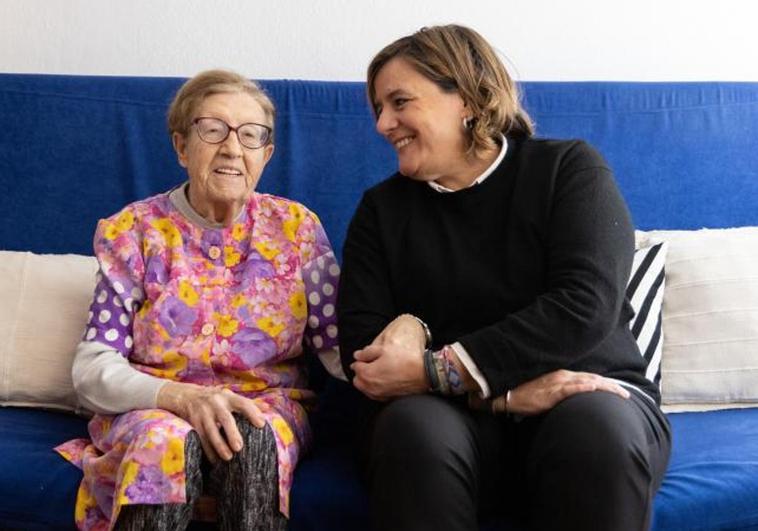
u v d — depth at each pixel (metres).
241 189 1.70
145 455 1.39
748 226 2.21
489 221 1.61
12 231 2.09
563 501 1.30
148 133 2.10
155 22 2.29
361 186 2.10
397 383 1.49
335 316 1.78
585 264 1.49
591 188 1.57
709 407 1.94
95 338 1.67
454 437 1.34
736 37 2.44
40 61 2.30
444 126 1.60
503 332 1.46
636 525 1.29
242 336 1.70
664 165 2.17
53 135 2.09
